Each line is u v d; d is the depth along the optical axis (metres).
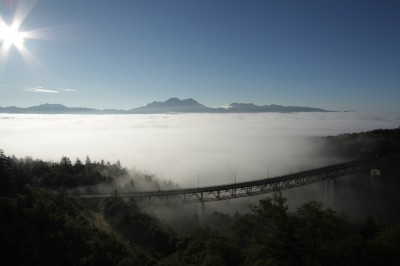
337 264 47.97
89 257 91.69
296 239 47.06
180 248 112.38
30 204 110.81
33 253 90.56
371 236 77.44
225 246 72.75
